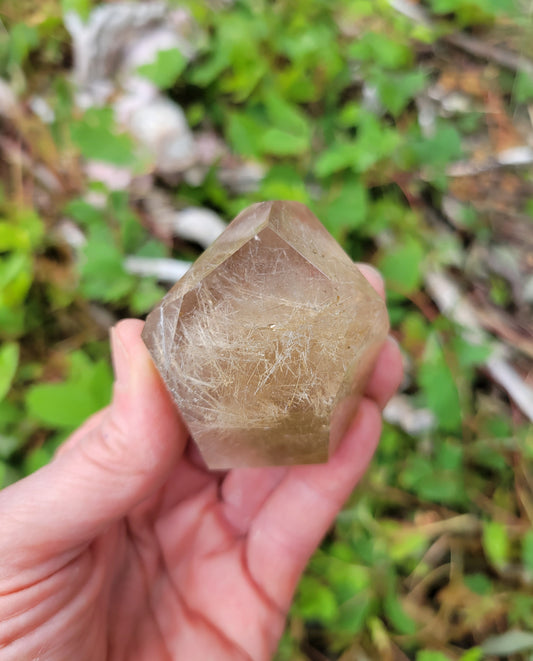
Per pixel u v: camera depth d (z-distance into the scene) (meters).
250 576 0.15
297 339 0.11
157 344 0.11
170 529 0.15
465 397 0.20
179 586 0.15
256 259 0.11
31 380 0.19
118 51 0.22
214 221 0.20
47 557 0.11
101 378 0.17
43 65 0.22
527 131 0.25
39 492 0.11
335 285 0.12
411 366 0.20
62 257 0.20
